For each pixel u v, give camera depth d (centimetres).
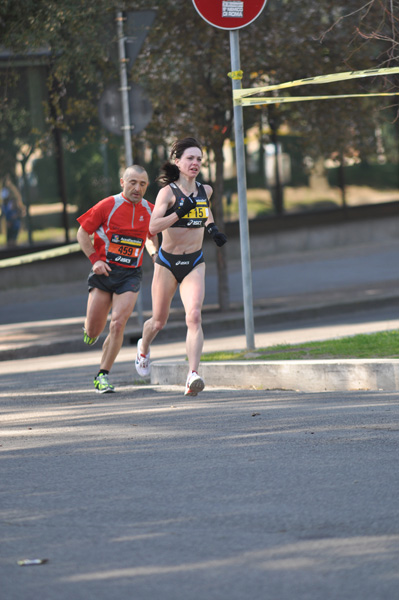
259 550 1219
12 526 1363
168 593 1089
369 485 1483
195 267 2388
